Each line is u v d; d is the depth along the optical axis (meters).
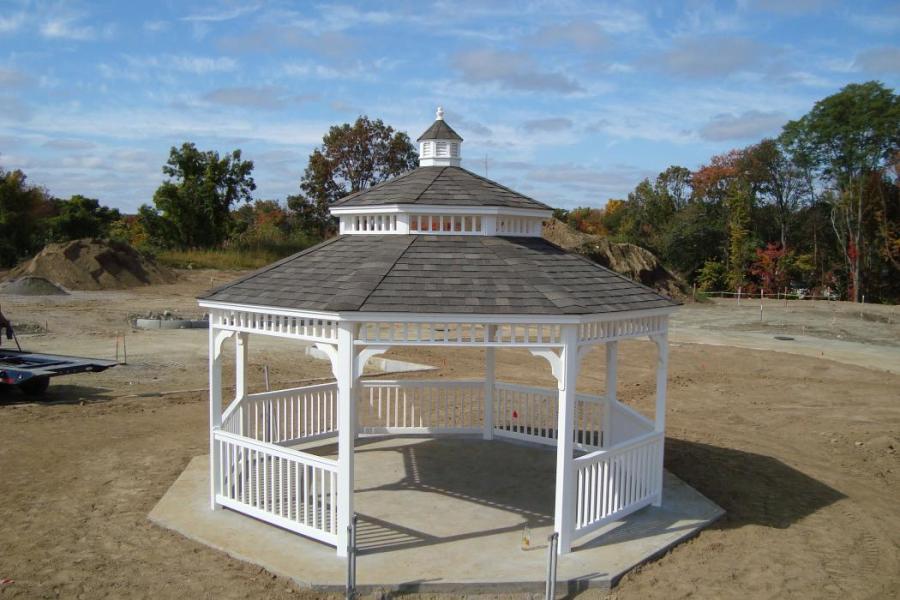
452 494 10.20
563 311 7.92
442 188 10.12
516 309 7.89
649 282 47.47
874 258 55.59
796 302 49.53
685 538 9.00
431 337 8.20
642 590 7.63
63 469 11.32
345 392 7.94
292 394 12.14
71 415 14.77
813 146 59.59
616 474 9.17
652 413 17.00
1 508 9.56
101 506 9.69
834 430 15.59
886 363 24.56
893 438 14.90
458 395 18.25
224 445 9.39
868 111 56.66
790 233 62.03
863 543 9.27
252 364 21.06
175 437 13.37
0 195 49.53
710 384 20.53
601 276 9.69
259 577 7.61
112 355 21.36
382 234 9.91
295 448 12.17
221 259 49.31
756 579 8.01
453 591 7.37
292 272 9.31
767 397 18.95
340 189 62.34
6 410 14.92
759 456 13.45
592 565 7.96
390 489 10.38
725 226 60.97
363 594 7.24
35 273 37.47
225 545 8.27
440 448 12.46
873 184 54.75
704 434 15.05
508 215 9.93
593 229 80.88
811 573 8.24
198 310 31.97
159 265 42.91
